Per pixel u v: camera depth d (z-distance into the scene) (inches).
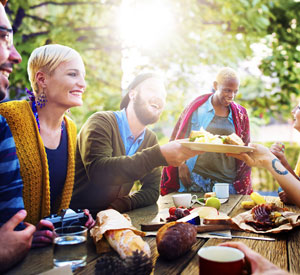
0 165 51.9
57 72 72.1
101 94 236.5
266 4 235.0
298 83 262.7
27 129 69.8
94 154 85.3
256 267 38.6
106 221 56.2
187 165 125.6
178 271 46.3
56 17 209.9
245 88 284.2
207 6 229.8
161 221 69.4
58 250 44.7
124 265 39.7
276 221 64.7
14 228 50.9
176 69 239.9
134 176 78.9
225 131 129.8
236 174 128.6
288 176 74.7
